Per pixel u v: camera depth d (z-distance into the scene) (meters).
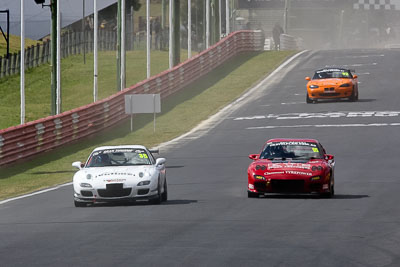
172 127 159.00
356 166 99.75
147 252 44.69
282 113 164.00
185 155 119.12
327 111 161.50
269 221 57.06
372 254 42.94
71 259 43.09
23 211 70.12
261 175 71.56
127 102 154.88
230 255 43.19
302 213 61.38
